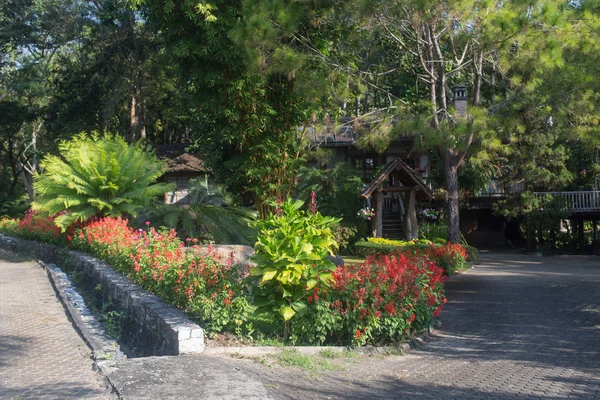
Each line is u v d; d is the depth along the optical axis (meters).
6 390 6.11
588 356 8.38
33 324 9.96
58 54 37.41
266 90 17.91
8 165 46.56
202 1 15.59
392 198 28.39
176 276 8.92
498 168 29.56
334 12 16.05
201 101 17.39
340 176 25.67
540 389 6.73
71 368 7.09
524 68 14.58
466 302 13.24
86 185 16.72
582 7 14.27
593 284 16.44
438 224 30.31
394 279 8.93
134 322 9.48
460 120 14.38
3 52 34.53
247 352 7.79
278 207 8.95
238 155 18.45
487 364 7.95
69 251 16.73
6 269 17.56
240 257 13.01
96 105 35.06
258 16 14.32
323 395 6.33
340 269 9.21
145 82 32.81
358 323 8.50
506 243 34.84
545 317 11.41
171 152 34.28
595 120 14.83
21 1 32.88
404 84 29.55
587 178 32.88
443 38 19.64
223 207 18.97
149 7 16.42
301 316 8.47
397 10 14.72
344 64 17.70
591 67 14.00
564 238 33.56
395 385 6.85
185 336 7.45
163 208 17.52
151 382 5.99
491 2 14.05
